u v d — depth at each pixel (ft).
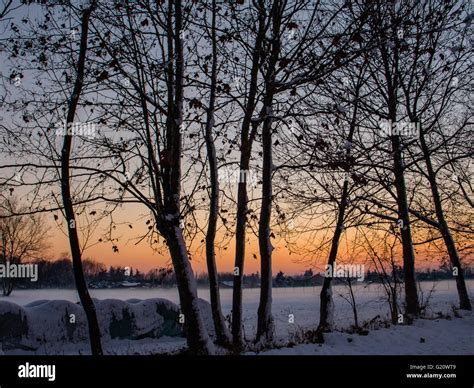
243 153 46.57
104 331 50.52
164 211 35.78
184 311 34.40
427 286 90.68
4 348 43.98
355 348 39.14
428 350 39.96
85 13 35.42
